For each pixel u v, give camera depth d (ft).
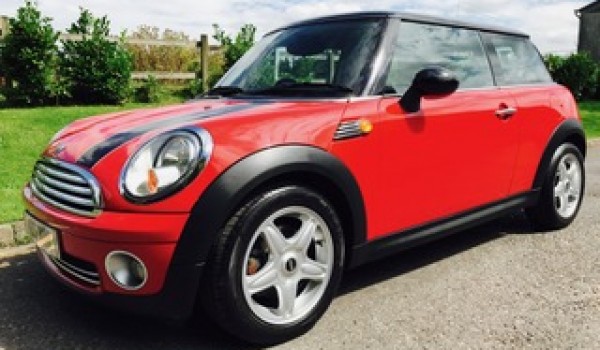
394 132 9.55
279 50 11.24
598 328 8.91
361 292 10.38
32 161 19.08
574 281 10.93
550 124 13.32
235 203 7.61
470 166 11.16
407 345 8.39
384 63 9.98
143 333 8.80
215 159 7.56
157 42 34.50
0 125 23.22
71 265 8.16
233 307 7.81
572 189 14.55
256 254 8.27
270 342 8.38
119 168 7.66
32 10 29.96
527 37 14.15
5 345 8.39
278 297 8.45
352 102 9.28
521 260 12.13
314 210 8.59
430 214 10.55
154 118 9.02
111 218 7.41
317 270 8.86
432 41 11.18
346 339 8.61
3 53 29.81
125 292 7.63
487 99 11.59
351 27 10.66
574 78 55.21
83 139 8.87
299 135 8.35
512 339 8.55
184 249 7.41
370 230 9.52
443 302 9.95
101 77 31.40
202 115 8.69
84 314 9.45
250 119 8.21
